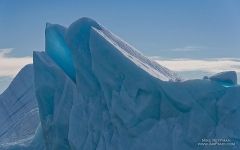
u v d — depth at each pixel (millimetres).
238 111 59188
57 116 71000
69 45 67500
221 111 59312
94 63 64188
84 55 66500
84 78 66438
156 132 60375
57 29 75750
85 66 66375
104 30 68562
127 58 62688
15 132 100062
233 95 59500
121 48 66688
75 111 66812
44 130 74375
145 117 61500
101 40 63812
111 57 63062
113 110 62656
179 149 58781
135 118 61438
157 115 61531
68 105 70125
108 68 63500
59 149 71562
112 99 63062
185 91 60250
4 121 108750
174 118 60531
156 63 70500
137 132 61188
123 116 62031
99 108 64812
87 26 67812
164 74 67688
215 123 59531
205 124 59312
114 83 63375
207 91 59875
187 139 59031
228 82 63281
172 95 60312
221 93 60062
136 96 61875
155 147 59781
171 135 59656
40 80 74438
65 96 70625
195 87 60281
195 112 59750
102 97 65000
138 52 70250
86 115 65750
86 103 66312
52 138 72562
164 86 60500
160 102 61156
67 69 73000
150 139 60281
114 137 62188
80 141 65125
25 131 97812
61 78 72500
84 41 67062
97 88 65625
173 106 60688
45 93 74000
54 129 71688
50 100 73875
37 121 98312
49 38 75938
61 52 75000
